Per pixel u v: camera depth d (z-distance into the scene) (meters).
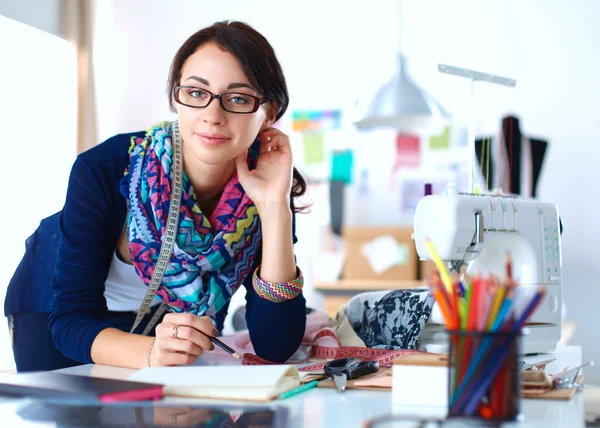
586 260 4.19
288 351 1.46
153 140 1.50
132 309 1.61
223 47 1.33
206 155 1.34
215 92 1.32
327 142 4.63
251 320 1.47
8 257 3.81
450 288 0.81
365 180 4.62
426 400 0.94
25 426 0.84
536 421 0.83
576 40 4.24
